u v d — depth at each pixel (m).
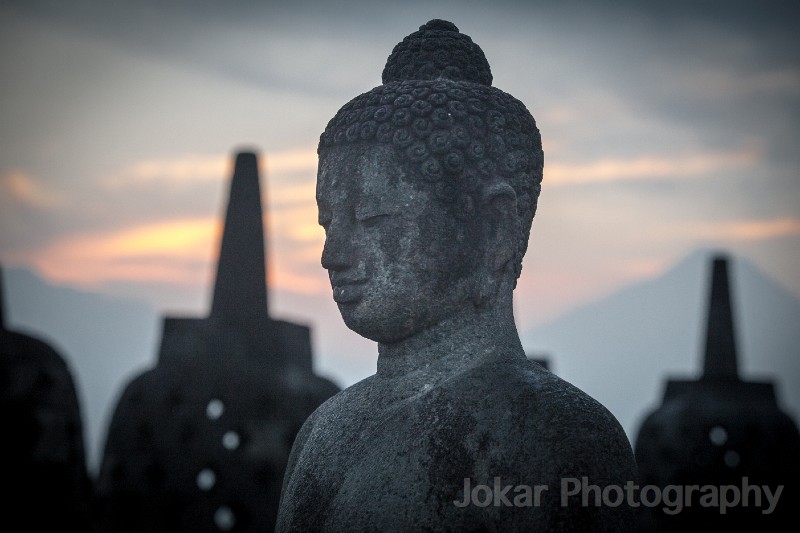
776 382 18.31
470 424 5.35
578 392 5.38
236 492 11.80
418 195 5.68
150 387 12.06
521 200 5.87
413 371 5.70
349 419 5.76
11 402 12.18
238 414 11.95
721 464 17.45
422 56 6.10
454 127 5.73
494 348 5.68
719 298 18.61
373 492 5.38
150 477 11.90
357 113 5.86
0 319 13.05
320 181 5.93
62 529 12.31
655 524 16.00
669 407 17.98
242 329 12.38
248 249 12.79
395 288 5.66
